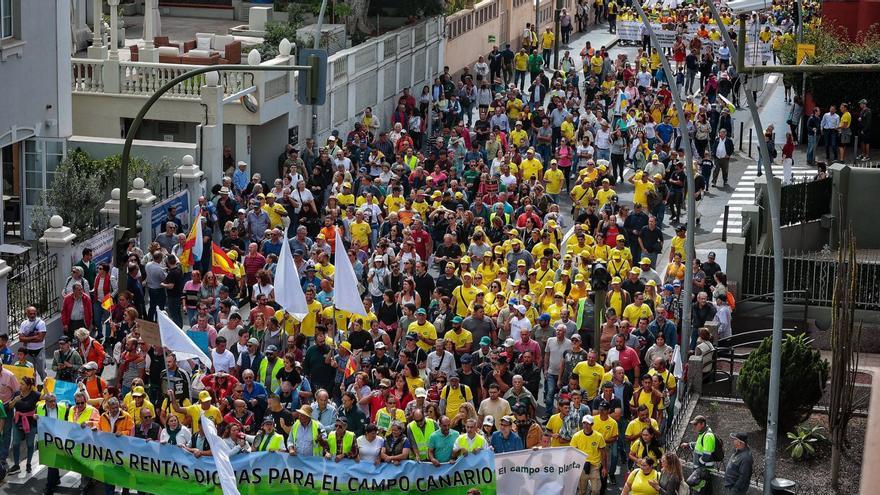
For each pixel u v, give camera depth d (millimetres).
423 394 51594
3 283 65250
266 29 114250
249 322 63281
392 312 66250
